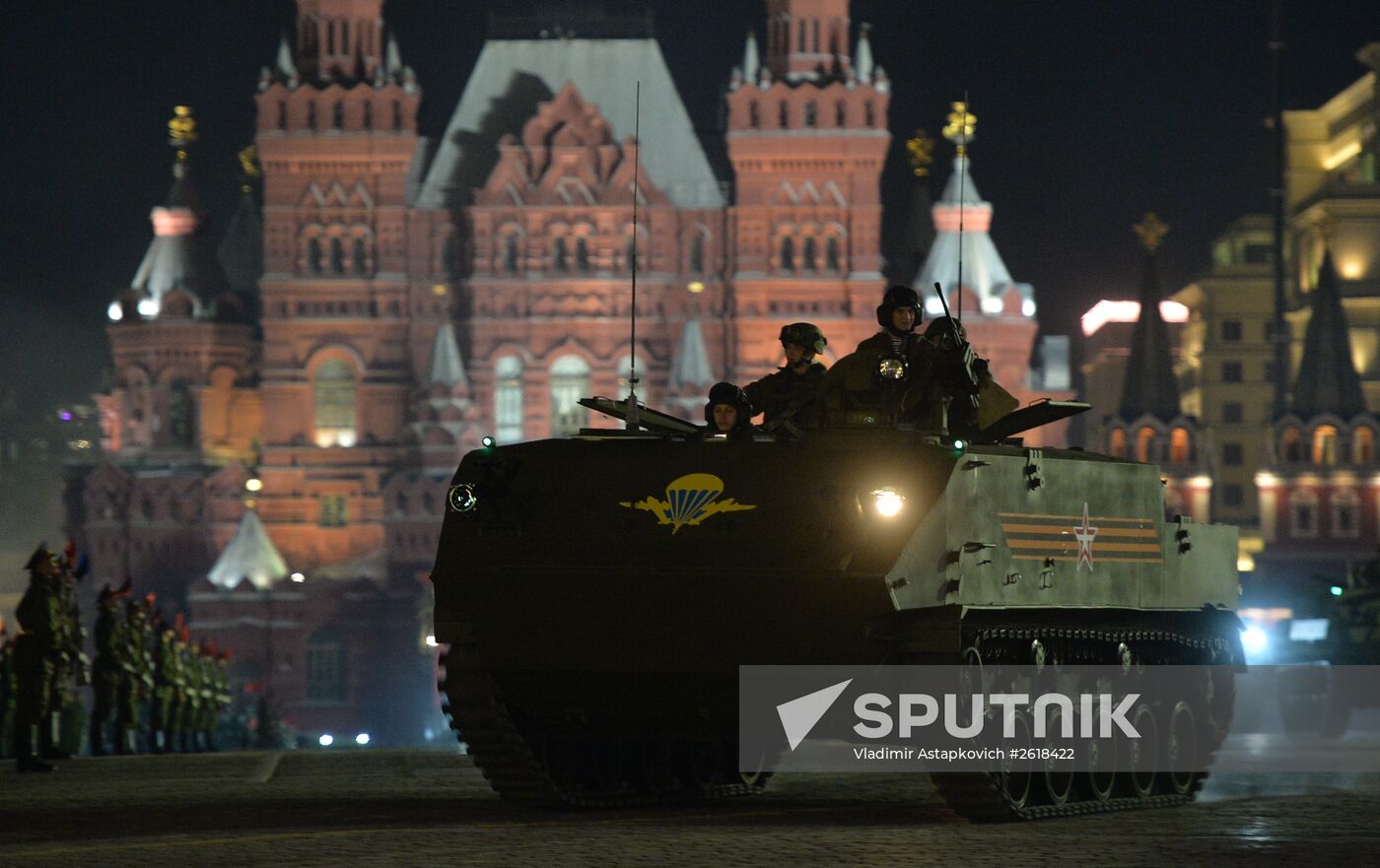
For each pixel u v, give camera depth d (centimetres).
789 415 5691
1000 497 5453
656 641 5466
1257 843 5016
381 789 6962
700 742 6331
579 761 6012
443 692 5744
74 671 9406
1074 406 5816
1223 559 6744
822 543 5266
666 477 5500
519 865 4578
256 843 5012
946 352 5862
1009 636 5491
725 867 4544
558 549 5525
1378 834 5272
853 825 5475
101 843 5062
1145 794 6119
